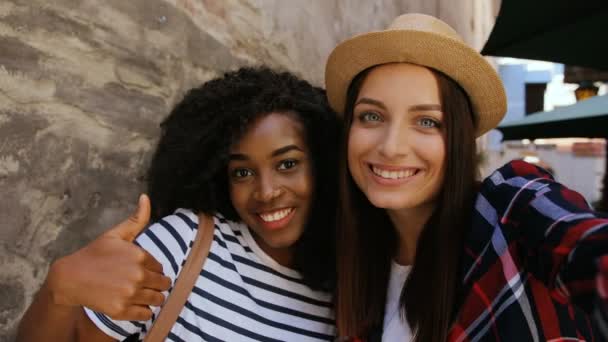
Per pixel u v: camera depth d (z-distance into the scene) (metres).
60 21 1.47
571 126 3.74
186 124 1.31
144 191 1.78
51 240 1.45
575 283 0.65
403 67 1.05
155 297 0.88
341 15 3.87
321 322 1.27
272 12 2.80
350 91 1.16
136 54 1.75
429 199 1.10
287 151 1.23
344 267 1.21
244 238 1.28
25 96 1.37
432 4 6.30
